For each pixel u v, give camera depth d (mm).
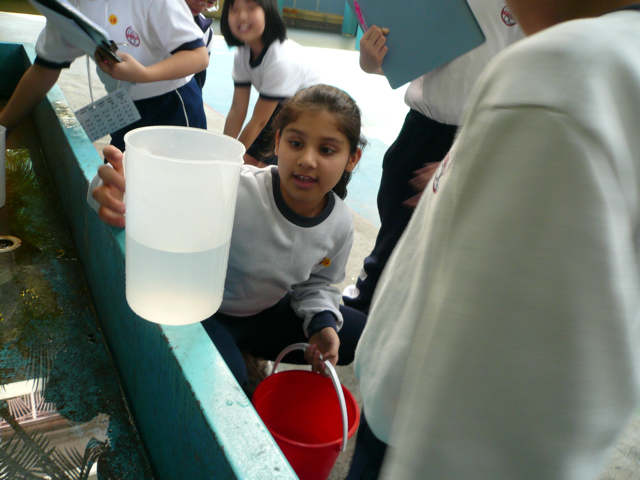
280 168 1117
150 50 1683
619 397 325
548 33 330
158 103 1808
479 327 331
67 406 888
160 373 730
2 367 936
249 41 1969
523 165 314
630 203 315
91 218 1065
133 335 846
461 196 358
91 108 1534
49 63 1719
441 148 1538
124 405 919
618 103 307
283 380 1094
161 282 701
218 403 595
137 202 666
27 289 1150
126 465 811
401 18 1437
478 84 371
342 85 6785
